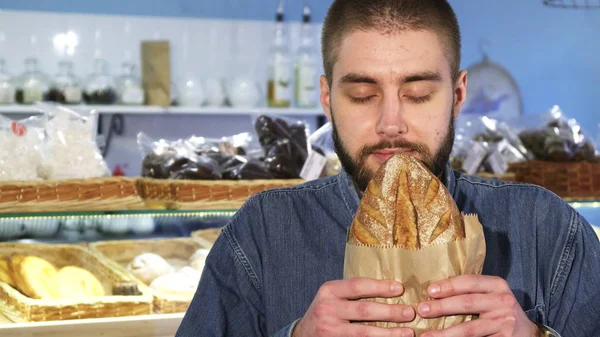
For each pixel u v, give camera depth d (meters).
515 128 2.45
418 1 0.96
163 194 1.82
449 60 0.97
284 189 1.20
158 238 1.99
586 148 2.26
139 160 3.88
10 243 1.83
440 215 0.88
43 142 1.82
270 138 1.98
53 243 1.91
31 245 1.84
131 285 1.70
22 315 1.60
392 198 0.90
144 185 1.87
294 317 1.11
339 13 0.99
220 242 1.19
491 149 2.23
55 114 1.85
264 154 1.99
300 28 4.15
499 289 0.85
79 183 1.73
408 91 0.95
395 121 0.94
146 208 1.77
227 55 4.10
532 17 4.54
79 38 3.84
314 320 0.86
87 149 1.83
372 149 0.97
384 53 0.94
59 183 1.71
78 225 1.97
